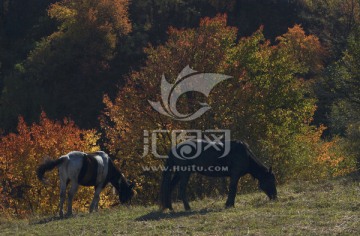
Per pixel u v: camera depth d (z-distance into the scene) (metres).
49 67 59.97
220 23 31.09
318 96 32.09
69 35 62.28
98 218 14.97
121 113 28.44
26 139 28.94
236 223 12.82
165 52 28.98
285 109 30.39
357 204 14.20
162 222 13.54
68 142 28.94
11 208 27.73
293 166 29.73
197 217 13.80
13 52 66.50
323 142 37.16
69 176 16.30
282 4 67.81
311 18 66.31
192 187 26.58
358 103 28.50
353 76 28.25
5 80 59.62
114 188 18.61
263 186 15.88
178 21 67.38
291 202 15.16
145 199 28.11
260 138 29.50
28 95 57.44
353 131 29.69
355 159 29.64
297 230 11.88
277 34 64.94
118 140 28.17
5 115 56.84
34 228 14.38
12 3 71.69
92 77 59.59
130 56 61.88
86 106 57.22
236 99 28.25
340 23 63.41
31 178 28.27
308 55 55.78
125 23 64.00
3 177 28.75
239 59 30.33
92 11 62.44
